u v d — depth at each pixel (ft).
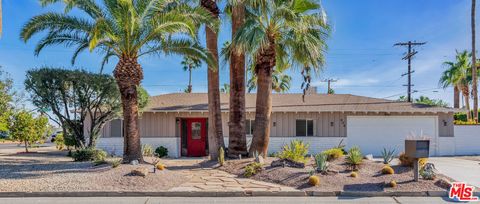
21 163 47.37
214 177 37.40
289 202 27.81
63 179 33.71
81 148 54.54
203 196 30.04
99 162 42.39
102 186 31.37
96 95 60.23
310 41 45.14
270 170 37.81
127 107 42.42
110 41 42.50
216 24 45.91
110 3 40.04
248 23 44.09
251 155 48.70
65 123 60.44
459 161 57.41
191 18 43.57
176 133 69.10
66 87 58.70
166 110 67.41
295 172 36.32
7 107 69.62
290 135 69.87
